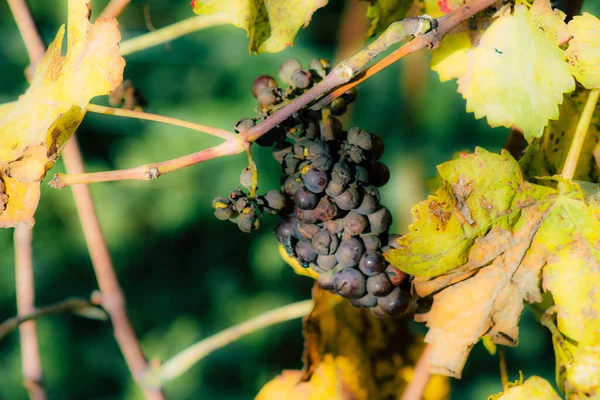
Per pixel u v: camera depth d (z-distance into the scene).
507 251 0.50
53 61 0.50
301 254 0.49
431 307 0.50
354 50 1.45
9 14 2.70
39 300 2.73
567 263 0.50
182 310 2.77
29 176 0.48
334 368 0.62
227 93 2.71
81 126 2.62
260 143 0.49
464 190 0.49
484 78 0.52
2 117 0.50
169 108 2.67
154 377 0.66
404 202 2.01
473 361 2.41
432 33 0.47
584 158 0.52
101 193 2.64
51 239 2.77
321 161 0.47
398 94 2.53
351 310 0.61
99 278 0.67
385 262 0.49
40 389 0.70
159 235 2.81
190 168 2.65
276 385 0.64
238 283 2.80
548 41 0.50
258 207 0.48
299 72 0.49
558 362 0.51
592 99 0.50
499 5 0.51
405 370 0.63
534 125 0.50
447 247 0.49
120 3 0.63
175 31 0.63
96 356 2.70
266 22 0.53
